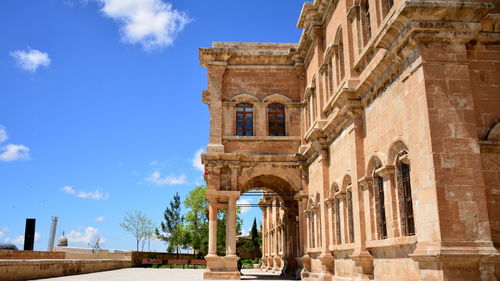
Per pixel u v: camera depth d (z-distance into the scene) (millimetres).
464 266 11922
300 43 30578
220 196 29797
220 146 30281
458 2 13195
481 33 14070
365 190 18766
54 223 53156
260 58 32219
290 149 31109
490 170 13125
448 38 13578
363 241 18594
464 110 13203
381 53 17406
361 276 18266
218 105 31172
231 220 29469
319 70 26328
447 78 13398
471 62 13984
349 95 19703
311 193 28828
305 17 27875
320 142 25344
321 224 25297
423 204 13078
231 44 32781
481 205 12492
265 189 36906
